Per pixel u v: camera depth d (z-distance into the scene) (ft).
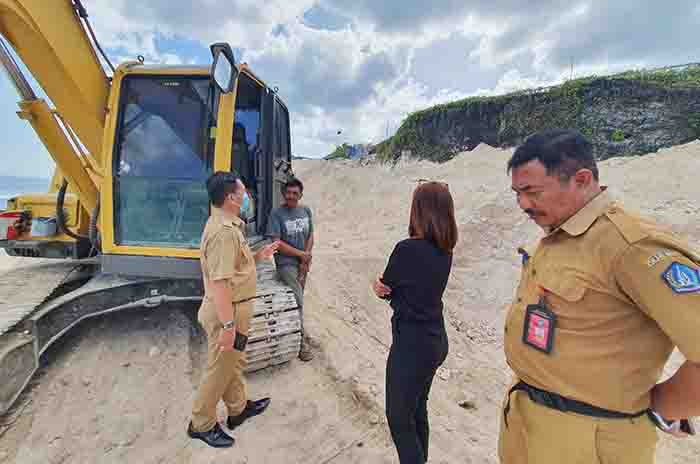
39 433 9.43
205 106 12.49
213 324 8.35
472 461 9.74
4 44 11.19
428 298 7.59
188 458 8.91
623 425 4.64
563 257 4.85
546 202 5.03
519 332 5.39
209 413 8.96
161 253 12.25
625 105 42.22
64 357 12.30
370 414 10.69
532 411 5.23
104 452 9.03
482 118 52.49
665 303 4.01
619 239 4.38
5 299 11.89
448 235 7.68
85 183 13.80
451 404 13.93
